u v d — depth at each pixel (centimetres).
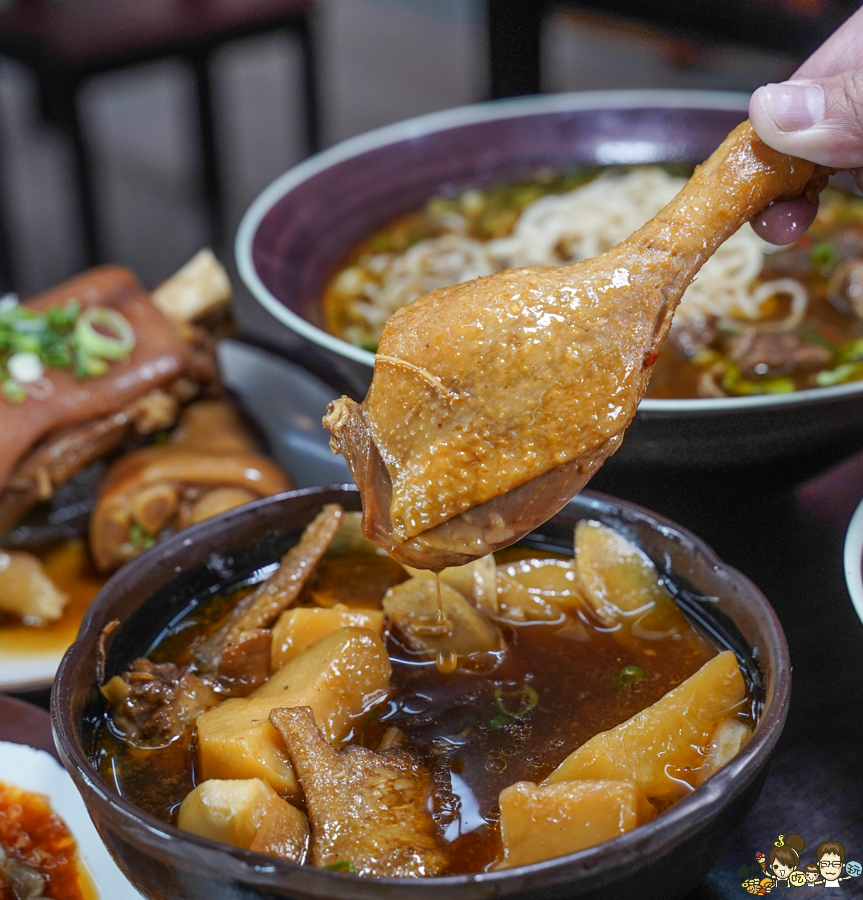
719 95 86
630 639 43
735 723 39
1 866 42
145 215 172
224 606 45
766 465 51
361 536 46
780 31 87
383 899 33
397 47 230
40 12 143
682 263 39
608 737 39
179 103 220
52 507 64
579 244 79
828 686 46
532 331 37
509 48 108
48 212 177
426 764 39
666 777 38
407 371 37
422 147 84
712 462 51
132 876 37
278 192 74
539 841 36
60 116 139
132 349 62
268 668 43
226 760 39
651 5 94
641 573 44
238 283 82
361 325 71
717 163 41
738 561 50
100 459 66
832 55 50
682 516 53
